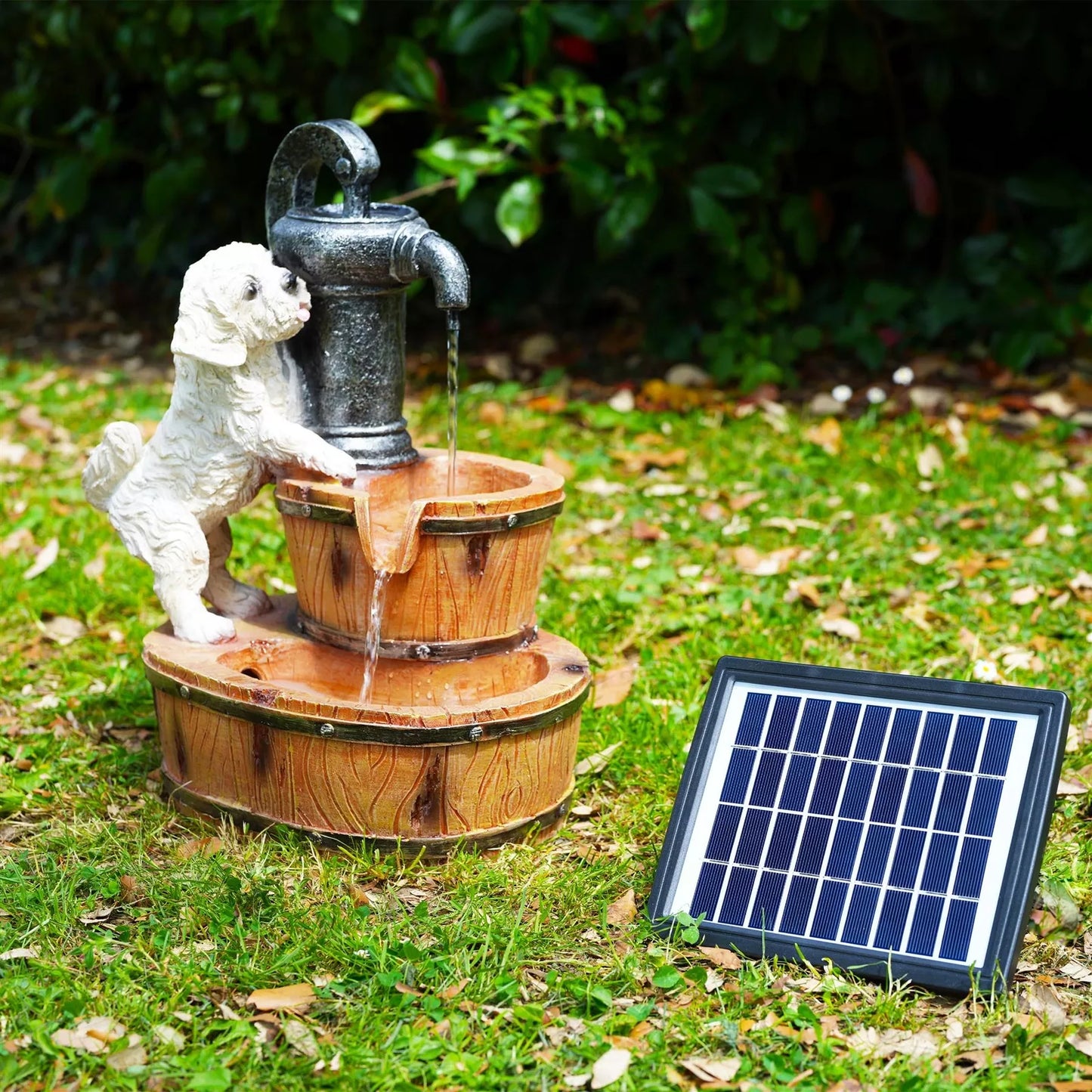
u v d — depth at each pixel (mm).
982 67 3600
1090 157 3986
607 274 3951
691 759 2309
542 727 2359
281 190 2469
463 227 3938
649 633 2738
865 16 3473
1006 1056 2162
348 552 2379
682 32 3422
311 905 2301
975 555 2895
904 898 2230
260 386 2393
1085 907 2316
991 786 2244
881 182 3789
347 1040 2166
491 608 2398
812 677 2314
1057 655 2672
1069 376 3555
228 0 3514
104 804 2443
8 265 4824
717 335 3564
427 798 2342
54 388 3607
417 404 3496
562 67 3588
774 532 2992
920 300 3781
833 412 3373
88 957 2234
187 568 2430
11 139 4973
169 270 4441
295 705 2330
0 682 2654
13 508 3068
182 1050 2160
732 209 3715
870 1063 2158
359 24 3533
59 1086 2133
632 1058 2156
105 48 4062
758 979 2219
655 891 2275
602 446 3283
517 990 2217
